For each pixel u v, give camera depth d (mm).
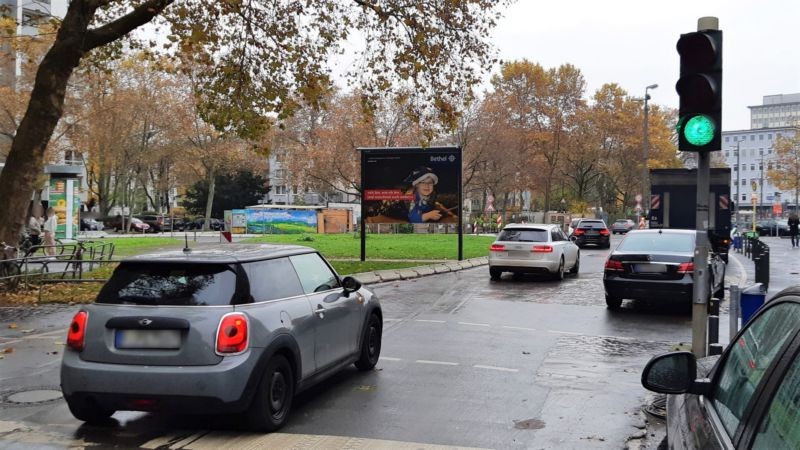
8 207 14672
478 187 64625
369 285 17047
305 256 6848
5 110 39531
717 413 2717
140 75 49969
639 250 12562
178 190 94125
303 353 6141
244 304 5566
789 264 23922
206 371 5238
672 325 11273
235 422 5949
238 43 17266
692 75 6680
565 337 10164
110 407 5430
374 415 6184
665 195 24672
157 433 5672
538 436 5664
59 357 8633
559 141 67000
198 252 6055
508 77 66312
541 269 17844
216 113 17938
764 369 2439
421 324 11289
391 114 49500
